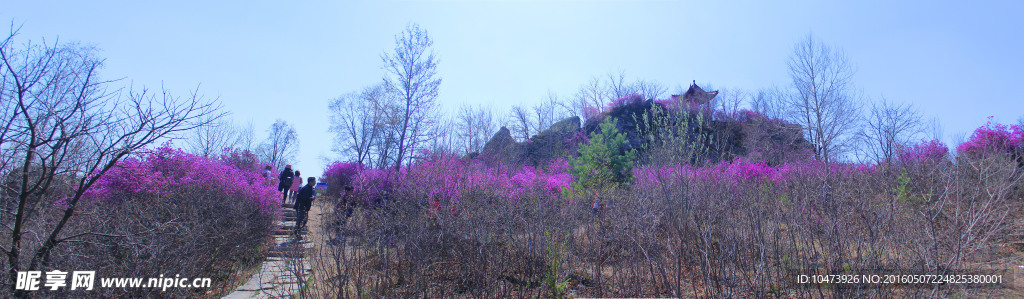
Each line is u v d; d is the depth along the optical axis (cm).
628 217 489
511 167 1245
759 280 361
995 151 754
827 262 361
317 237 690
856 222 394
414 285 423
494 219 543
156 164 655
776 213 427
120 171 548
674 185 454
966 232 311
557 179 1143
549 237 485
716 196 460
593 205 642
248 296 504
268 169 1197
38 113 352
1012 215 373
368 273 448
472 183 665
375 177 1019
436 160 744
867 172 676
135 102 357
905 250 365
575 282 464
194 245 500
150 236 450
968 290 314
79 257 413
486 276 445
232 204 724
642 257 438
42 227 400
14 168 371
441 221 505
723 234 397
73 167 381
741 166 896
